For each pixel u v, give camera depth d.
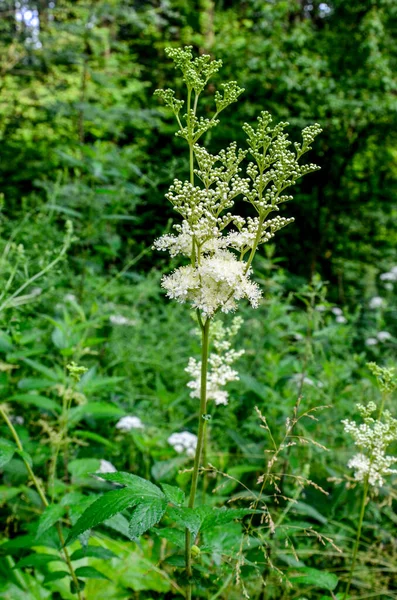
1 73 10.23
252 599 2.69
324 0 11.90
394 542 2.97
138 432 3.65
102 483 2.80
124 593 2.69
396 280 10.00
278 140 1.78
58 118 9.27
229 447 3.90
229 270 1.75
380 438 2.12
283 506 3.14
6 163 9.51
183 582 1.79
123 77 11.08
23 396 2.81
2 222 4.82
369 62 10.81
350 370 4.68
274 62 10.62
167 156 10.73
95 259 5.37
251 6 12.09
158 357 4.77
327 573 2.12
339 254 12.78
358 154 12.79
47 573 2.56
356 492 3.04
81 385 3.13
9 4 10.43
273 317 4.77
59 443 2.69
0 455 1.99
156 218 8.41
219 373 2.52
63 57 7.46
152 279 5.68
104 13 7.72
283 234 12.05
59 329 3.23
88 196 5.09
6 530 2.95
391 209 12.92
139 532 1.45
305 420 3.47
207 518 1.61
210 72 1.78
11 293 3.53
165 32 12.90
